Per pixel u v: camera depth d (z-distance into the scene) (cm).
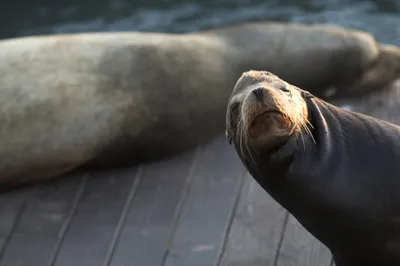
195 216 948
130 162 1049
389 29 1609
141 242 926
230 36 1144
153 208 971
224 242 905
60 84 1008
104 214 973
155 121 1048
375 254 693
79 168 1034
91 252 924
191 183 1001
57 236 952
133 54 1051
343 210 664
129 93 1036
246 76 706
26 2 1844
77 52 1036
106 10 1778
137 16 1739
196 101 1074
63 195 1009
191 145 1067
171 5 1773
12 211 991
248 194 962
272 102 614
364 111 1114
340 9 1702
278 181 673
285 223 908
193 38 1112
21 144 989
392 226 670
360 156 674
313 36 1161
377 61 1192
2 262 927
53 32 1697
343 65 1164
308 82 1165
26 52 1020
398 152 677
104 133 1017
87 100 1015
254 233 908
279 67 1144
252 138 633
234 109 689
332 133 685
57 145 998
